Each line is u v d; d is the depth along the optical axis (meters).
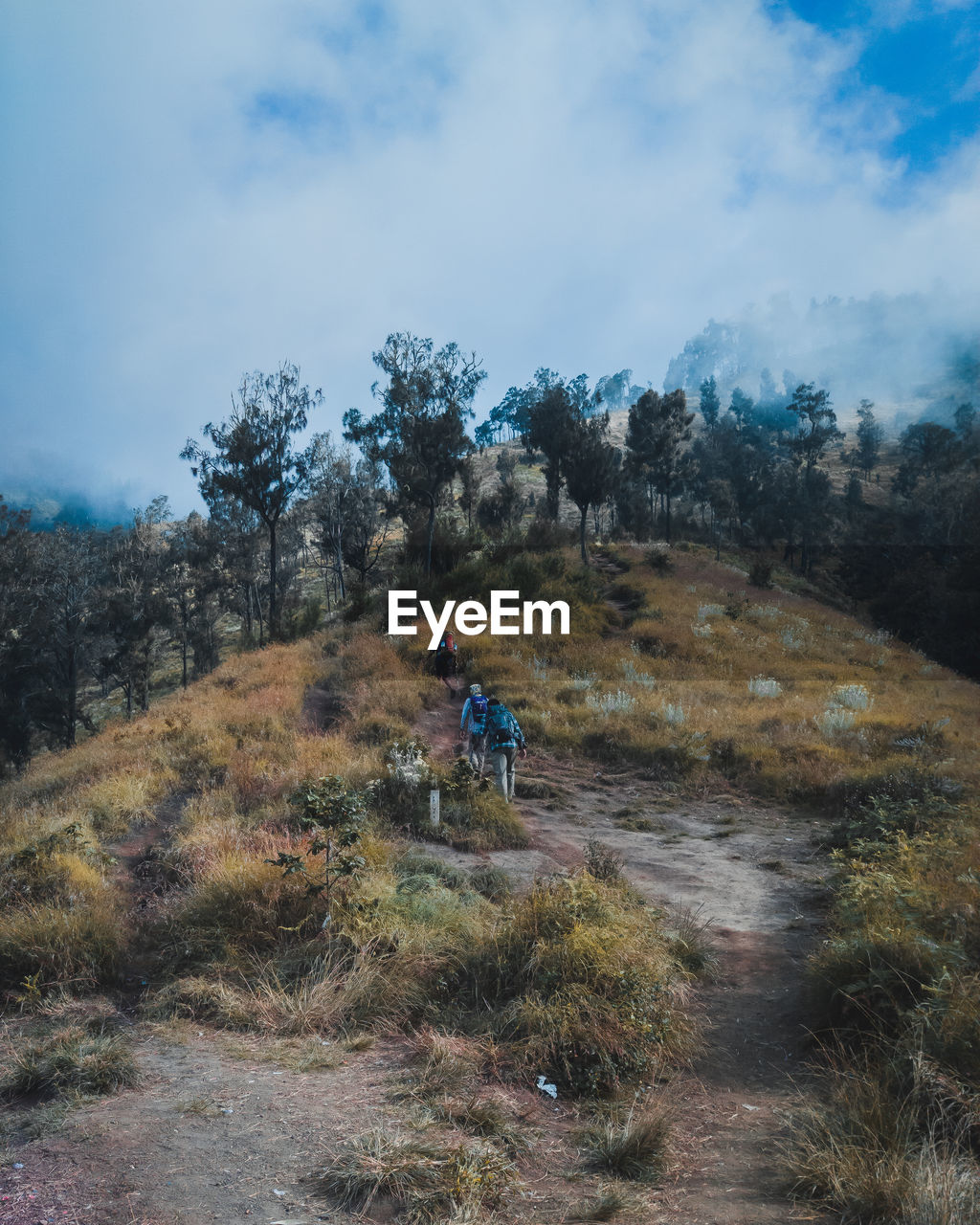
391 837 8.76
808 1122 3.63
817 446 95.56
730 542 79.75
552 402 48.72
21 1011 4.76
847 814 10.68
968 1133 3.33
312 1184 2.96
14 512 50.34
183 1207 2.75
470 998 5.07
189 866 7.31
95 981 5.18
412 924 5.94
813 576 70.31
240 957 5.54
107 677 55.78
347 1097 3.80
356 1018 4.86
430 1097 3.82
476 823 9.56
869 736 14.95
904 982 4.52
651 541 65.12
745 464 105.31
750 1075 4.40
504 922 5.74
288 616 34.34
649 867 8.77
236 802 9.53
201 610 61.12
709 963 5.91
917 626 52.03
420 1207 2.82
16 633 48.28
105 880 6.93
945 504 76.38
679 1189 3.17
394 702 16.05
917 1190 2.84
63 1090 3.72
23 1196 2.78
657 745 14.29
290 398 35.06
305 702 16.80
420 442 31.81
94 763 11.77
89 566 54.03
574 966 4.99
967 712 18.78
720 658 22.83
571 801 11.95
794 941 6.55
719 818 11.25
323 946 5.57
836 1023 4.75
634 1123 3.67
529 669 19.91
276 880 6.32
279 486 35.31
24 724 47.22
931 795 9.81
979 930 5.03
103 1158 3.09
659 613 28.23
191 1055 4.30
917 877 6.32
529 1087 4.12
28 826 8.29
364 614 28.98
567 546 41.16
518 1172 3.21
